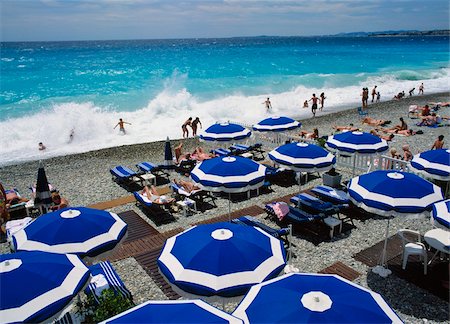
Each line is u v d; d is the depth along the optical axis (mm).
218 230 6207
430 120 24703
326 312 4066
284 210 10852
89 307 6977
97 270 8094
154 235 10930
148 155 19500
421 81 47281
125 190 14812
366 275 8688
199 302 4547
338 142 12477
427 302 7727
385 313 4242
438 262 9070
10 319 4641
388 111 29984
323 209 10883
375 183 8172
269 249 6035
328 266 9094
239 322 4086
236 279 5379
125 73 52344
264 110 30828
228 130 14797
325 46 144500
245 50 118250
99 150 20219
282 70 55812
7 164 18453
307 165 10242
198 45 175500
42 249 6551
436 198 7789
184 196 13164
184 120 26562
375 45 149875
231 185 8523
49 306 4895
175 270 5570
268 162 17578
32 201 12789
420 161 11250
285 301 4297
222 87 38281
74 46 180875
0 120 23812
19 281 5055
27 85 40875
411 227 11016
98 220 7273
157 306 4445
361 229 10969
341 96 37875
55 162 18438
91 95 33219
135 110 28328
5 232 11266
